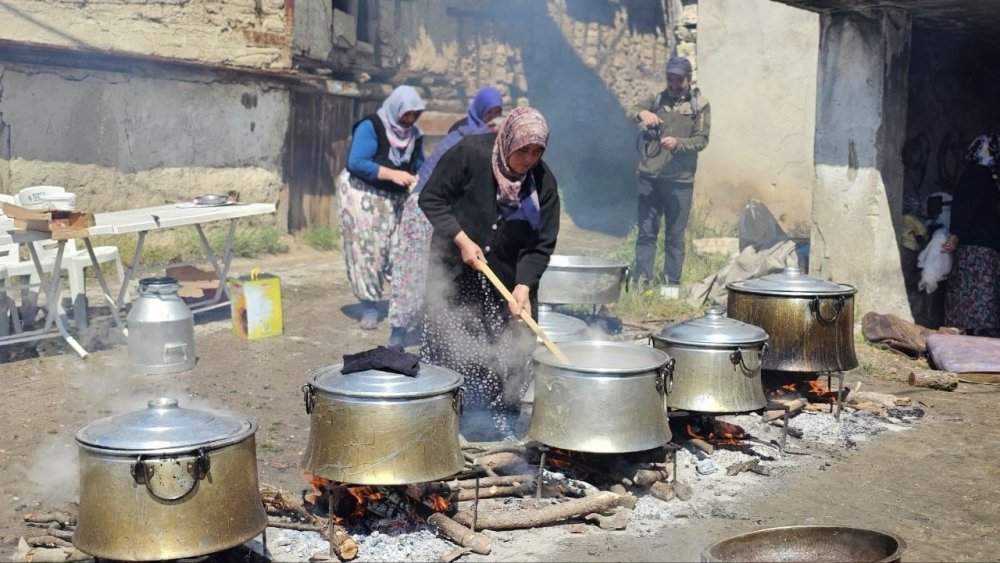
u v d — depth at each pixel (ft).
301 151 42.34
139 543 10.41
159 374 20.57
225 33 37.99
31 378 19.95
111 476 10.41
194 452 10.46
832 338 18.12
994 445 17.53
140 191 35.47
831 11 26.40
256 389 19.86
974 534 13.51
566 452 14.92
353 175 24.40
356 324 26.12
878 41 25.64
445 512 13.16
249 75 38.86
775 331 18.13
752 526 13.50
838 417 18.58
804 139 37.63
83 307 23.81
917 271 27.81
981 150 26.16
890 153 26.16
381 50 48.06
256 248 38.09
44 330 21.54
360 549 12.26
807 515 14.01
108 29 34.55
